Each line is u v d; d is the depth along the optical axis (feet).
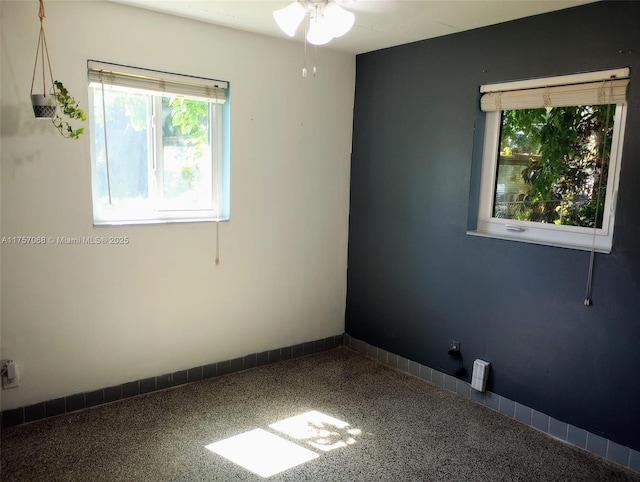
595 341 8.09
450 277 10.25
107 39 8.46
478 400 9.91
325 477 7.32
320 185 11.85
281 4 8.41
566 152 8.66
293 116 11.08
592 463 7.92
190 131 9.95
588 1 7.75
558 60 8.29
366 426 8.84
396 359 11.57
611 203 8.07
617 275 7.77
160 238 9.55
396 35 10.04
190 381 10.36
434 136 10.32
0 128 7.70
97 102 8.75
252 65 10.26
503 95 9.11
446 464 7.75
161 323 9.78
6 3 7.52
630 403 7.75
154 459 7.60
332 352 12.53
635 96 7.42
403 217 11.13
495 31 9.12
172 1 8.32
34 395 8.52
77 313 8.78
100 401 9.23
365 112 11.85
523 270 8.98
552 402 8.73
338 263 12.59
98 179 8.96
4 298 8.05
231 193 10.36
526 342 9.04
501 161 9.70
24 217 8.06
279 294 11.53
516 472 7.61
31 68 7.83
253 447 8.04
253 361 11.31
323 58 11.39
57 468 7.29
